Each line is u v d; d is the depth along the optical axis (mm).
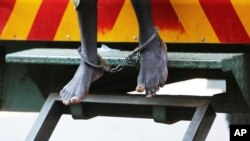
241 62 6719
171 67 6371
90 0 6258
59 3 7383
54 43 7742
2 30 7559
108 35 7219
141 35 6367
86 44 6316
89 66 6312
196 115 6344
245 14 6895
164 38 7070
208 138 10977
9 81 7926
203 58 6316
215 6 6945
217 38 6980
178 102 6512
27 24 7492
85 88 6262
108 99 6750
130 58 6371
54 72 7449
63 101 6285
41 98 7852
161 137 11445
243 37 6926
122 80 7156
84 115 6902
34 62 6641
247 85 7000
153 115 6629
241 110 6973
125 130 11961
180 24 7023
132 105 6727
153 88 6207
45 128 6805
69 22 7371
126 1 7141
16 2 7492
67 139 11312
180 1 7000
